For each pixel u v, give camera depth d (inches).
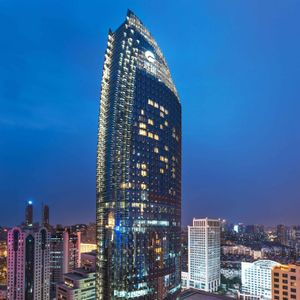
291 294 7465.6
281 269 7696.9
